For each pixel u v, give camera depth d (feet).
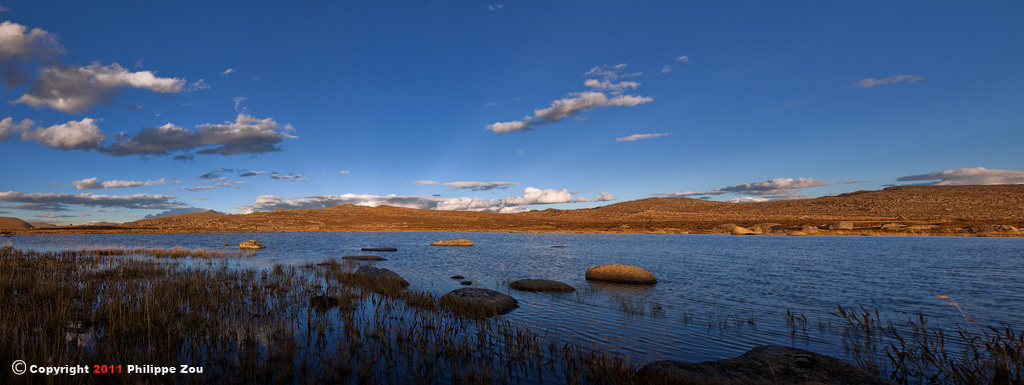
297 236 239.09
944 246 127.65
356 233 292.61
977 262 80.23
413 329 30.42
